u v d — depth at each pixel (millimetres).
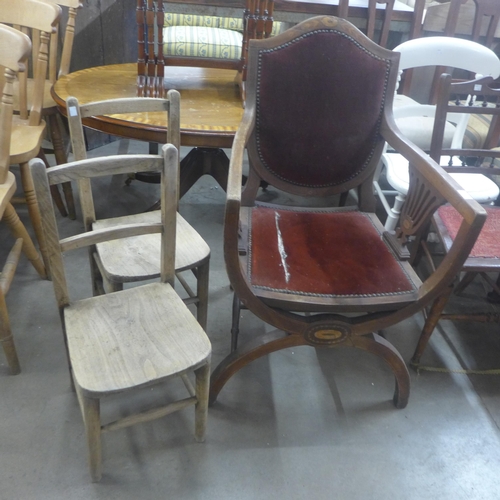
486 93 1391
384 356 1178
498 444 1219
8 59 1139
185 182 1929
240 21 2281
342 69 1260
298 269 1102
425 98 2455
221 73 2094
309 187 1400
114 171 879
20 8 1453
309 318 1092
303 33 1229
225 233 909
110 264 1125
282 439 1189
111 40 2547
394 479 1116
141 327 985
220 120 1521
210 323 1535
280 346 1150
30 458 1090
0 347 1367
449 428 1251
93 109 1126
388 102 1325
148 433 1171
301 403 1290
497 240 1290
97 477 1040
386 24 2008
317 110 1295
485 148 1728
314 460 1146
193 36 1718
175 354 926
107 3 2428
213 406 1259
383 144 1366
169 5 1889
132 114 1495
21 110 1556
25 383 1267
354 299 1035
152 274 1108
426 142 1887
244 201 1356
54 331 1438
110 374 870
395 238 1217
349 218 1347
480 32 2168
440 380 1395
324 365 1417
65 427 1165
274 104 1275
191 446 1150
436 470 1144
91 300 1049
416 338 1542
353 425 1240
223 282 1734
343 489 1089
